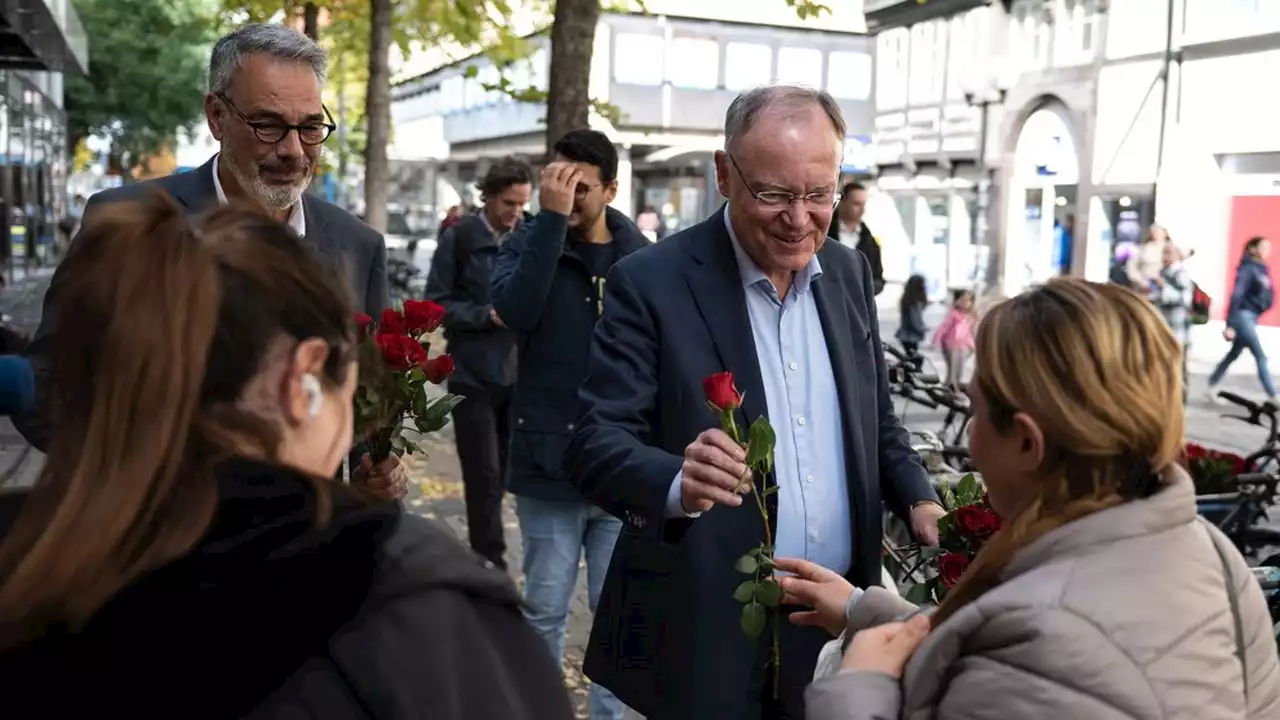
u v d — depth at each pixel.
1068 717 1.26
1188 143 18.77
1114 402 1.36
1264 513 4.29
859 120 34.56
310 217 2.76
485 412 5.00
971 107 24.33
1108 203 20.72
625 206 32.88
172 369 0.97
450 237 5.02
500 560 5.09
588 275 3.85
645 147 33.31
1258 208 17.73
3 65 18.05
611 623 2.41
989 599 1.36
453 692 0.97
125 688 0.90
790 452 2.33
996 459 1.48
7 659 0.92
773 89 2.30
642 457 2.16
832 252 2.51
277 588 0.92
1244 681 1.40
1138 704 1.26
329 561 0.94
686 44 32.59
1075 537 1.37
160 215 1.04
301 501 0.97
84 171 47.97
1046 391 1.39
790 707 2.26
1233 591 1.42
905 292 12.49
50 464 1.00
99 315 0.99
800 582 1.96
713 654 2.22
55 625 0.92
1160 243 13.04
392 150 42.97
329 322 1.06
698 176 30.31
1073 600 1.31
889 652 1.52
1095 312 1.40
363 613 0.96
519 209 5.01
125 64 35.00
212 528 0.94
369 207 14.77
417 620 0.98
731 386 2.01
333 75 20.34
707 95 32.97
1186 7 18.81
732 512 2.25
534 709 1.04
